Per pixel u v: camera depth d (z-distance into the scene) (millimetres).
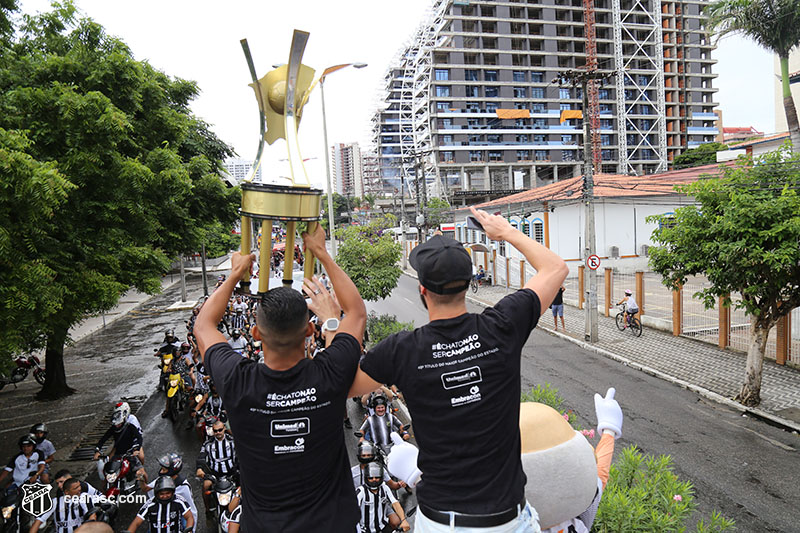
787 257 9734
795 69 31812
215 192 17828
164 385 15539
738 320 19469
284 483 1912
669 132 98812
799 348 14516
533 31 94562
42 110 9555
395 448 2510
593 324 18344
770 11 18625
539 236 32656
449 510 1789
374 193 119000
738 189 10969
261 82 1853
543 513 2234
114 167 10266
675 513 4695
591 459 2357
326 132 16984
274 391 1897
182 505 6273
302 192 1876
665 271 12320
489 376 1846
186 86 18328
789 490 8266
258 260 1948
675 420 11320
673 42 98562
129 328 26641
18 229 7312
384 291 19172
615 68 94750
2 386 16250
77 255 9992
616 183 33500
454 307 1944
